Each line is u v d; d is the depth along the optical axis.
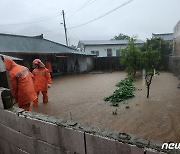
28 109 4.48
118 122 5.16
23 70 4.30
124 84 11.02
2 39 17.72
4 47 16.36
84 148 1.98
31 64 17.77
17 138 2.71
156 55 14.74
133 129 4.64
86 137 1.93
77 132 1.99
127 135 1.78
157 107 6.32
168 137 4.11
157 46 20.39
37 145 2.44
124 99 7.73
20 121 2.57
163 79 13.03
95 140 1.87
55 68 20.62
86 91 10.12
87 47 32.78
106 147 1.80
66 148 2.14
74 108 6.84
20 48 17.53
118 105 6.86
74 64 21.67
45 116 2.41
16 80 4.17
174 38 20.11
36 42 20.70
